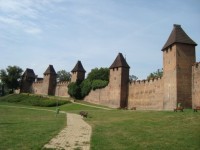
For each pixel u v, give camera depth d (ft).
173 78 164.25
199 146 60.95
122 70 246.27
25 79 440.45
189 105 158.20
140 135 74.02
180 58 163.53
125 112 150.10
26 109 224.12
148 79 210.38
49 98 315.99
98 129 87.35
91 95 288.51
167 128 85.51
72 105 258.37
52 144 61.05
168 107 168.14
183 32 170.91
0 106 253.85
